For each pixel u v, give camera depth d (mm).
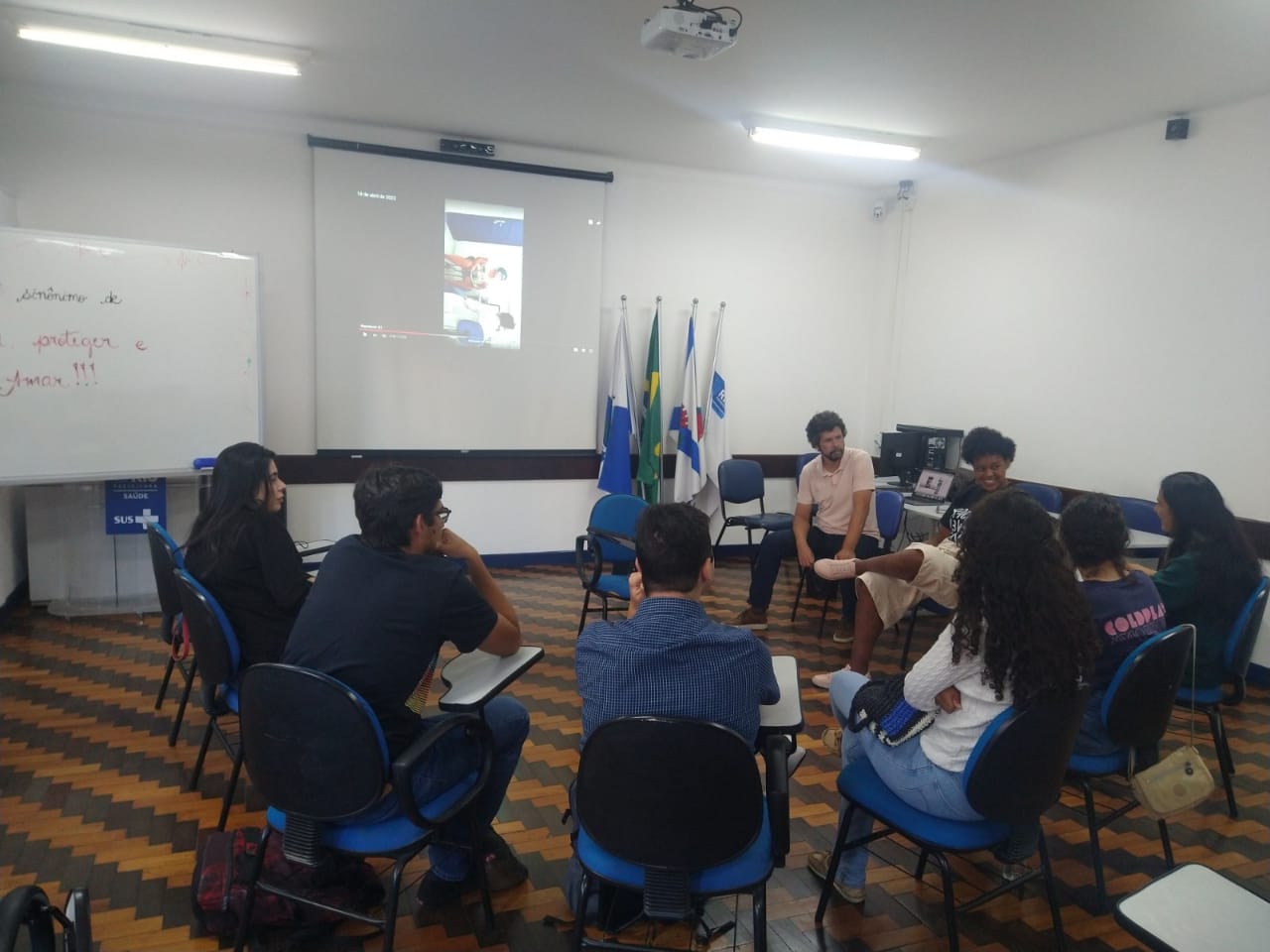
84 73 3881
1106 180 4312
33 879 2012
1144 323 4141
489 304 5023
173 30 3328
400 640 1576
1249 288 3680
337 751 1458
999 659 1520
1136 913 1041
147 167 4348
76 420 3793
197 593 2051
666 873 1409
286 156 4570
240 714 1534
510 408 5152
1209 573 2344
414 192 4785
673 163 5301
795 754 1749
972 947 1866
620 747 1332
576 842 1552
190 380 4020
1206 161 3848
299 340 4723
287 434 4766
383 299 4805
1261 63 3291
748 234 5633
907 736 1678
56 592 4242
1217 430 3816
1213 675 2420
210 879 1854
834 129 4406
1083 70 3461
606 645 1464
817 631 4223
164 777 2529
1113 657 1974
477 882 1977
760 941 1481
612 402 5297
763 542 4195
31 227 4191
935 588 2770
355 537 1718
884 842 2289
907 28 3098
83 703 3080
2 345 3615
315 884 1865
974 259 5156
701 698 1396
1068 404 4566
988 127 4297
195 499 4426
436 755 1667
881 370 5953
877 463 5863
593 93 4004
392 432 4926
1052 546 1579
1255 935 1007
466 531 5191
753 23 3080
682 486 5480
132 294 3855
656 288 5461
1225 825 2436
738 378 5754
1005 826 1659
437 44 3428
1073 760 1951
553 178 5055
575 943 1549
